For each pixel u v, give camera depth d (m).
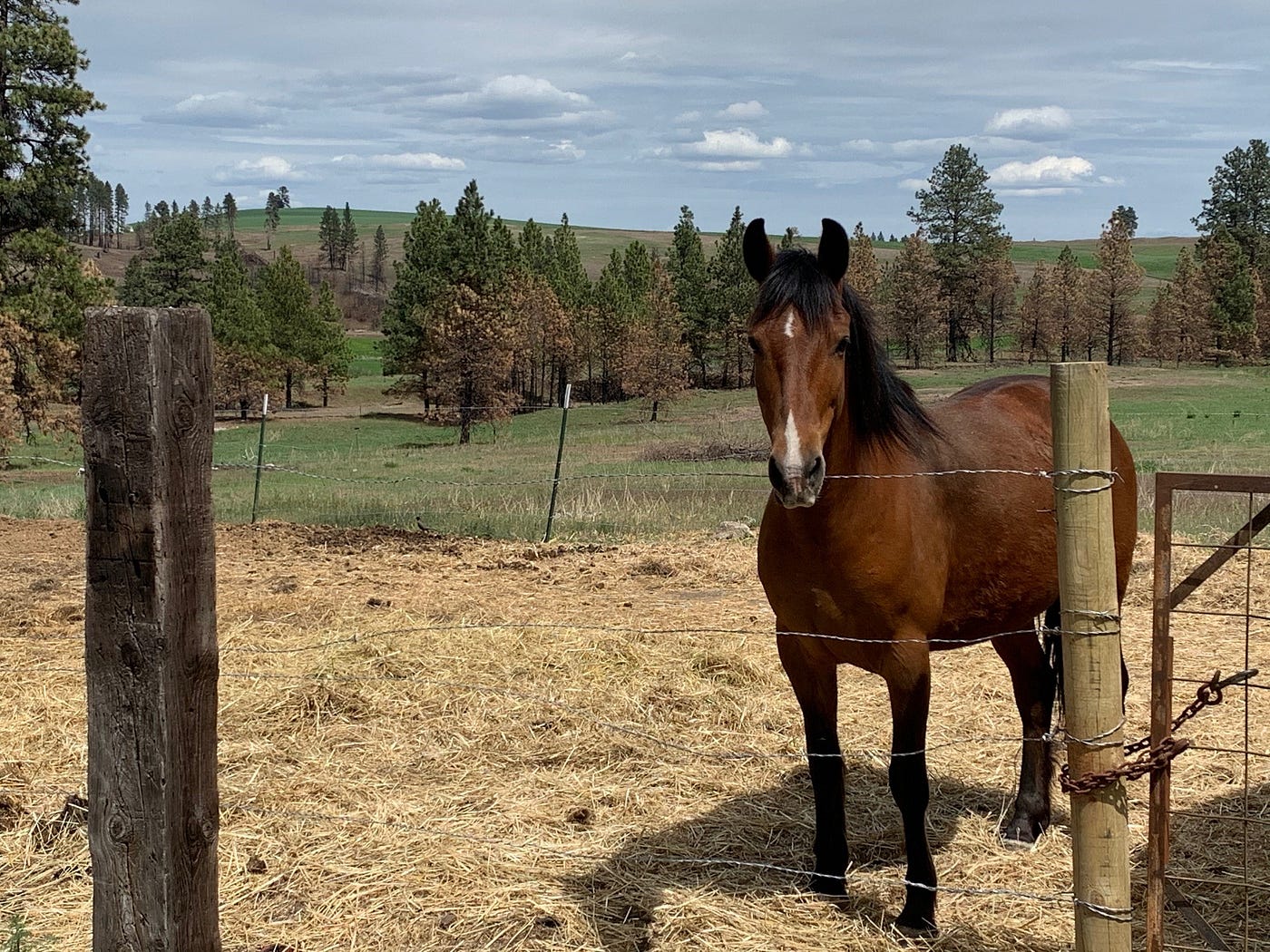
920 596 3.67
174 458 2.39
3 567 10.45
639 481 17.98
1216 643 7.25
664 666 6.67
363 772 5.09
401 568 10.33
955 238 71.88
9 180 26.27
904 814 3.68
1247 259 77.25
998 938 3.55
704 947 3.50
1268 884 3.81
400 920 3.69
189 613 2.46
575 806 4.70
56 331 25.56
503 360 38.41
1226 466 19.05
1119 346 63.34
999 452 4.25
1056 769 4.84
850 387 3.57
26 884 3.91
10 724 5.57
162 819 2.46
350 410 55.91
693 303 59.44
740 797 4.83
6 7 26.80
